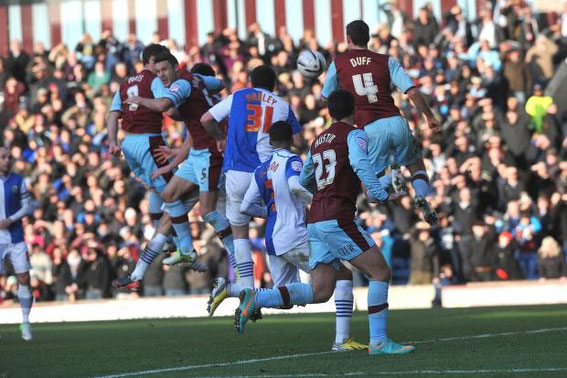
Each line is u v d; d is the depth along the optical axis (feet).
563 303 117.19
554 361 54.34
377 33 160.97
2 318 128.06
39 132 164.86
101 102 163.22
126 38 182.91
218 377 53.06
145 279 134.00
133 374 56.59
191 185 79.61
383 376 50.26
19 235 87.35
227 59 165.78
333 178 58.44
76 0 184.65
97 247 136.67
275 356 63.31
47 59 178.91
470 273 128.88
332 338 77.10
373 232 131.03
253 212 68.28
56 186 153.38
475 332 77.10
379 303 59.62
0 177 87.10
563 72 152.25
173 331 92.73
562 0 166.91
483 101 142.72
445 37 159.12
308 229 60.03
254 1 177.27
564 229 129.70
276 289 60.03
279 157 66.03
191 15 180.14
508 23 159.84
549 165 135.23
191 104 77.87
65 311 127.85
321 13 174.29
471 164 136.26
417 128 143.54
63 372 59.62
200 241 131.85
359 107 70.59
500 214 135.03
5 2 185.88
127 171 149.59
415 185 72.43
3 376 58.39
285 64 159.53
